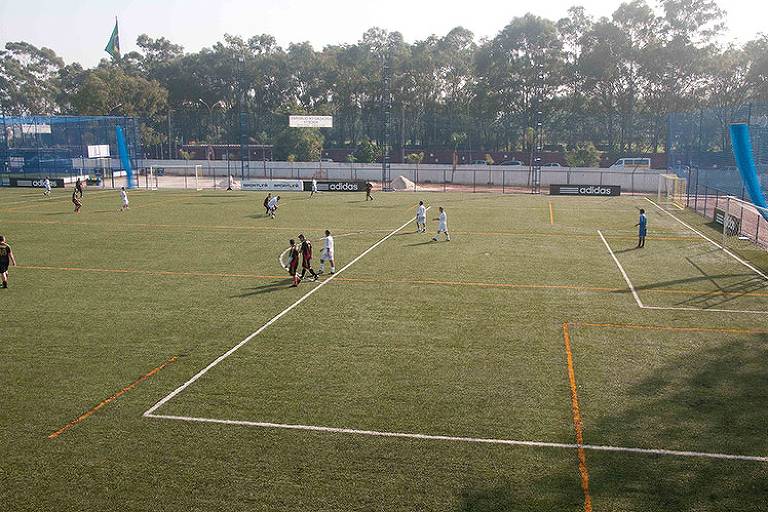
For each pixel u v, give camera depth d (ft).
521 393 39.65
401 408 37.52
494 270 76.33
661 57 265.54
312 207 146.82
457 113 334.44
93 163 257.14
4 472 30.60
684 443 33.24
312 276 72.08
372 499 28.22
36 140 240.53
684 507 27.63
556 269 77.00
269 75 372.58
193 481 29.71
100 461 31.55
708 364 44.60
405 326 53.67
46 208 142.31
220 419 36.14
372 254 86.74
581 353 46.93
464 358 45.91
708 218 125.39
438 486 29.25
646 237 102.32
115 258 84.38
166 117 362.74
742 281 70.44
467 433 34.35
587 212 137.69
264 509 27.50
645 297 63.52
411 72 321.32
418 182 237.86
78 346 48.65
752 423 35.50
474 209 143.95
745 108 139.64
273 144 306.35
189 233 106.22
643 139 312.50
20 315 57.21
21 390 40.37
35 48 456.86
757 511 27.35
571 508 27.55
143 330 52.70
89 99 303.68
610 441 33.45
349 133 403.75
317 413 36.88
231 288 67.46
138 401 38.60
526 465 31.04
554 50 301.02
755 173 108.06
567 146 312.50
